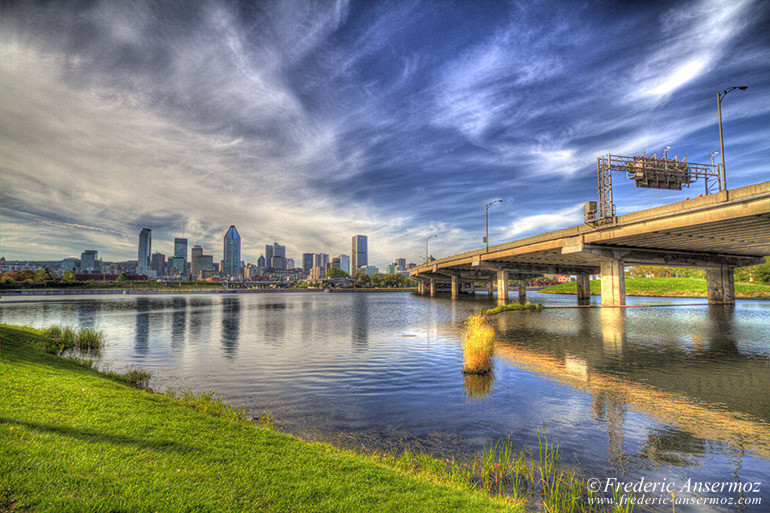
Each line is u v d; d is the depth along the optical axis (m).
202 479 5.84
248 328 37.50
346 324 41.12
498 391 14.10
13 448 5.93
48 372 13.18
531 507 6.52
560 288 148.50
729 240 49.84
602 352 21.38
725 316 42.69
